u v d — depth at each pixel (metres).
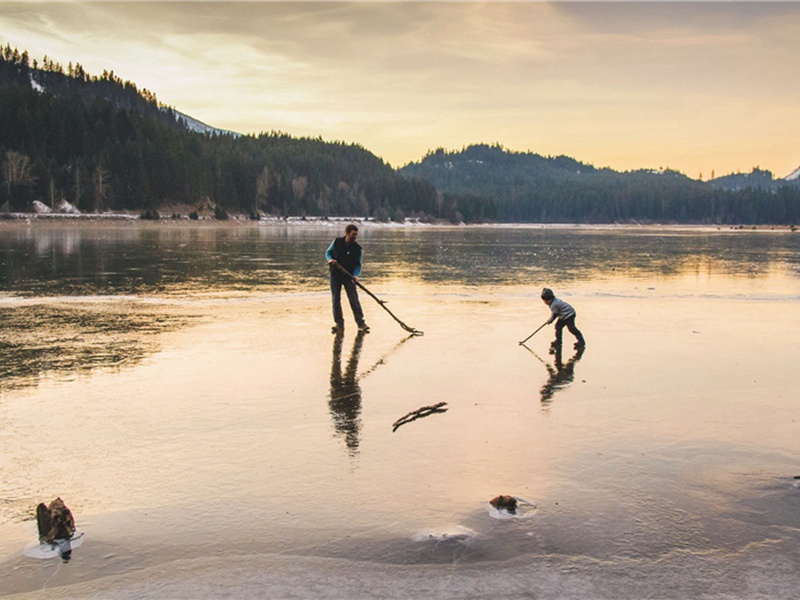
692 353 9.06
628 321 11.95
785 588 3.29
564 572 3.41
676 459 5.02
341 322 11.01
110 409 6.19
